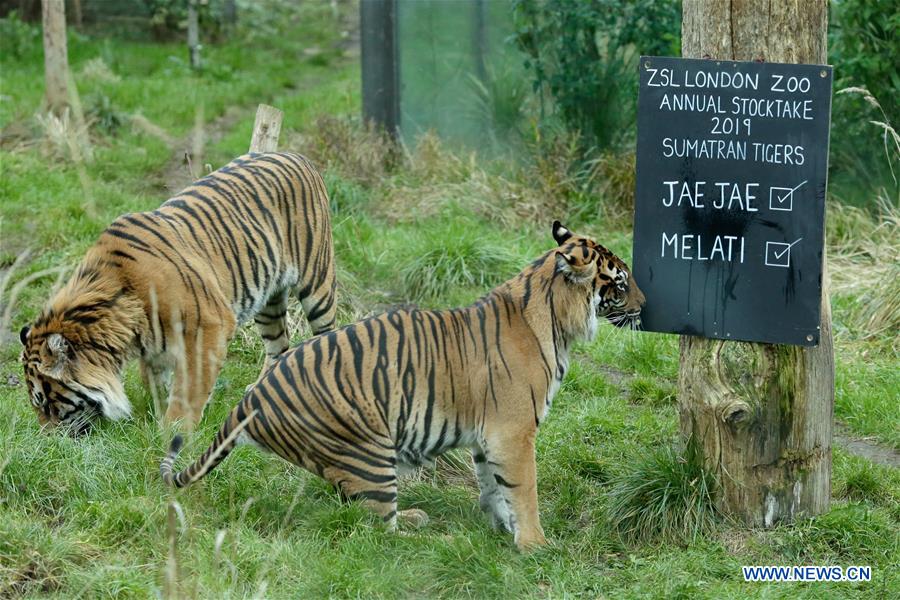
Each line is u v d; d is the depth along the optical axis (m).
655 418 9.88
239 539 6.99
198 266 8.41
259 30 33.34
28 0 28.97
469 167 16.30
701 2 7.41
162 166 17.69
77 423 8.10
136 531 7.09
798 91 7.20
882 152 15.16
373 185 16.20
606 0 15.98
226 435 7.25
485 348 7.42
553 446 9.23
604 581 7.08
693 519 7.70
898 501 8.41
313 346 7.37
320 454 7.30
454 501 8.29
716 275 7.55
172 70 25.98
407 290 12.69
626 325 7.78
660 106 7.48
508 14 17.25
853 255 13.70
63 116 17.25
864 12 14.84
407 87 17.98
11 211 13.73
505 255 13.16
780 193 7.34
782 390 7.58
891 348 11.59
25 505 7.32
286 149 16.91
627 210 15.44
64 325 7.96
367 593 6.66
